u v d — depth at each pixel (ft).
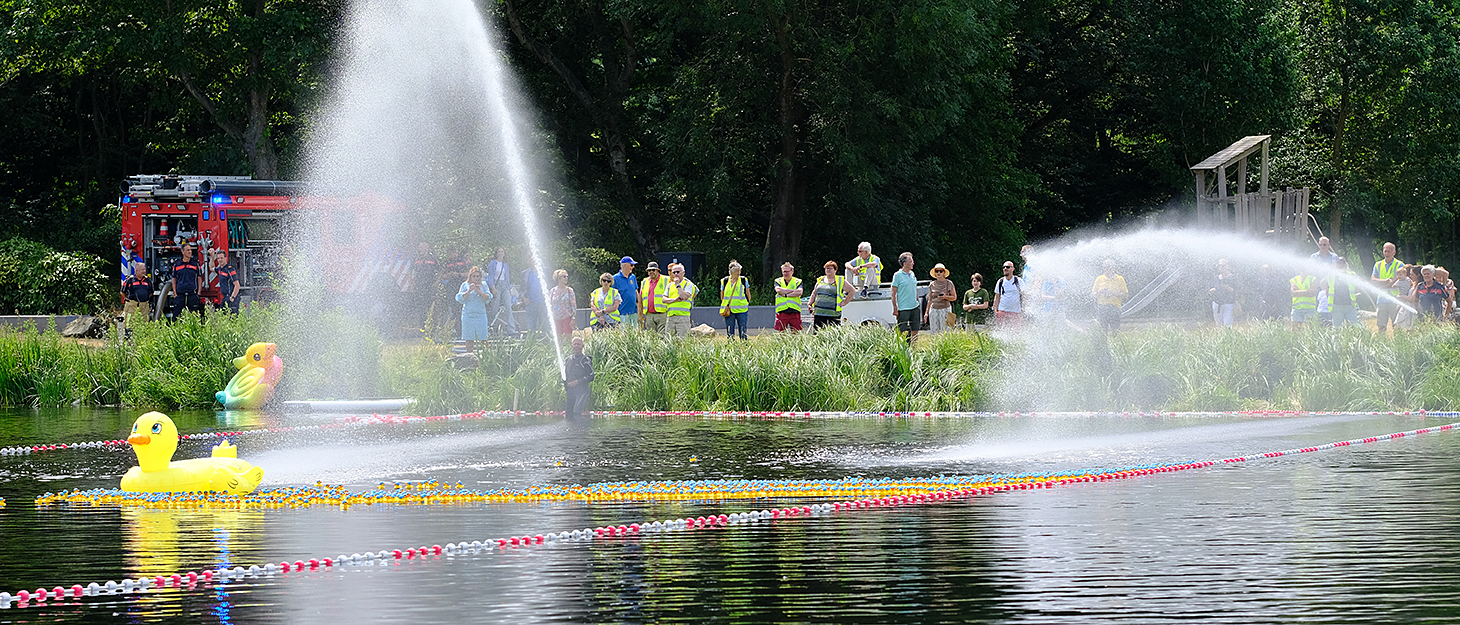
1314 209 186.09
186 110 144.46
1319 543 31.19
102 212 138.72
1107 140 192.13
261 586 27.50
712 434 58.39
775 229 141.90
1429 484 40.91
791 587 27.04
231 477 39.88
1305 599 25.53
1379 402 70.08
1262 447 52.01
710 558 30.17
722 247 142.51
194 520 35.83
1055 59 178.81
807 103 137.49
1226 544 31.19
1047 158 183.01
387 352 78.13
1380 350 72.74
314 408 71.05
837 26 134.41
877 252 149.38
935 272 89.04
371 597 26.40
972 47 136.26
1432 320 80.23
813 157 142.72
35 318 103.04
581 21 147.02
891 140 134.92
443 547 31.24
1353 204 182.39
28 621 24.67
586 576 28.27
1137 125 187.52
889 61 133.59
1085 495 39.47
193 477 39.52
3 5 129.18
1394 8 181.78
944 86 134.41
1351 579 27.25
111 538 33.06
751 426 62.39
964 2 131.23
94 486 42.50
